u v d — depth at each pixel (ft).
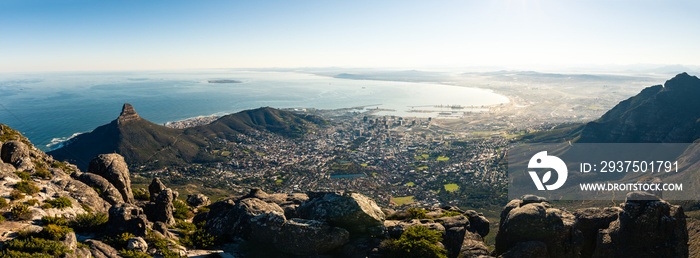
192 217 133.39
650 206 75.92
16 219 83.41
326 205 86.53
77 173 133.39
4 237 72.28
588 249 83.87
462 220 90.02
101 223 89.51
